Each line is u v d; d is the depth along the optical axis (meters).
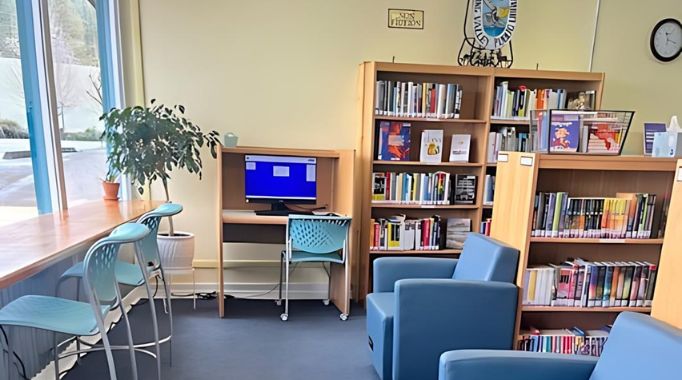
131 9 3.25
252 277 3.65
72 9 2.73
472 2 3.57
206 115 3.46
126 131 2.86
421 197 3.48
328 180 3.63
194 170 3.09
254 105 3.50
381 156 3.42
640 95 4.00
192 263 3.28
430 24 3.59
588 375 1.46
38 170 2.40
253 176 3.36
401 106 3.34
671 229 1.38
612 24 3.85
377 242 3.42
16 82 2.18
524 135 3.52
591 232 2.30
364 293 3.47
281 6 3.42
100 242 1.57
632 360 1.32
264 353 2.66
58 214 2.41
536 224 2.24
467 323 2.15
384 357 2.22
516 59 3.76
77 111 2.82
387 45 3.57
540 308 2.29
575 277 2.30
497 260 2.20
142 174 2.92
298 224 3.00
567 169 2.31
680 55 3.99
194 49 3.37
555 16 3.75
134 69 3.32
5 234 1.90
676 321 1.33
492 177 3.52
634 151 4.04
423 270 2.63
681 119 4.02
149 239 2.29
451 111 3.41
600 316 2.54
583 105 3.49
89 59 2.96
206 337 2.85
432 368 2.17
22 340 2.04
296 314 3.30
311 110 3.57
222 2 3.35
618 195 2.37
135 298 3.41
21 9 2.22
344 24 3.50
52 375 2.30
